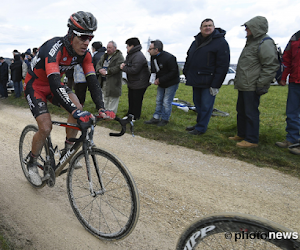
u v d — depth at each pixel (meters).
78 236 1.80
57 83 1.70
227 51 3.72
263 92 3.28
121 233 1.64
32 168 2.27
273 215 2.14
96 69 5.21
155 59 4.37
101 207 2.14
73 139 1.49
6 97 8.25
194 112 5.94
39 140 2.00
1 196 2.28
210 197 2.42
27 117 5.57
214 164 3.23
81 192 2.33
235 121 5.00
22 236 1.74
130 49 4.48
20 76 7.89
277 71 3.32
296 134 3.51
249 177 2.87
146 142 4.00
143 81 4.66
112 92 4.94
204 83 3.90
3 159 3.12
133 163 3.19
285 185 2.69
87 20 1.61
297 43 3.29
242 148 3.57
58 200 2.26
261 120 5.34
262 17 3.23
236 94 9.55
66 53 1.81
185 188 2.58
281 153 3.40
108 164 2.91
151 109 6.14
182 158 3.40
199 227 1.15
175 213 2.13
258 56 3.28
